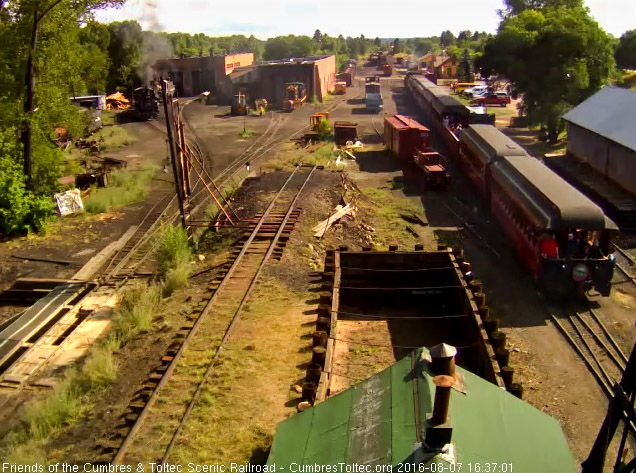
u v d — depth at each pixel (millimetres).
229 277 16031
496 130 27656
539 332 14422
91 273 18406
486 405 6559
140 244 20609
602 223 15766
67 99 26172
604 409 11336
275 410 10219
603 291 15984
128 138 41250
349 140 38406
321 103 60875
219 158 34812
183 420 9812
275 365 11672
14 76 23750
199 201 25344
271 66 60969
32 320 15414
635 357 7090
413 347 13750
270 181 26062
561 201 16312
